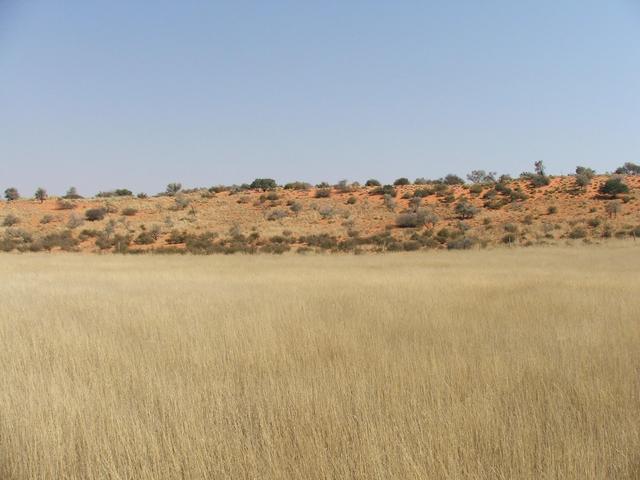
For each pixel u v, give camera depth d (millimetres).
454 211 59594
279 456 4340
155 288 17922
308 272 24688
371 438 4402
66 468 4379
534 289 15891
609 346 8031
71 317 11539
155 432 4836
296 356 7730
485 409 4988
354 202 65938
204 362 7406
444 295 14914
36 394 5762
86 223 59781
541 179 66438
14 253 46156
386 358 7180
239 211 64750
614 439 4551
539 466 4000
